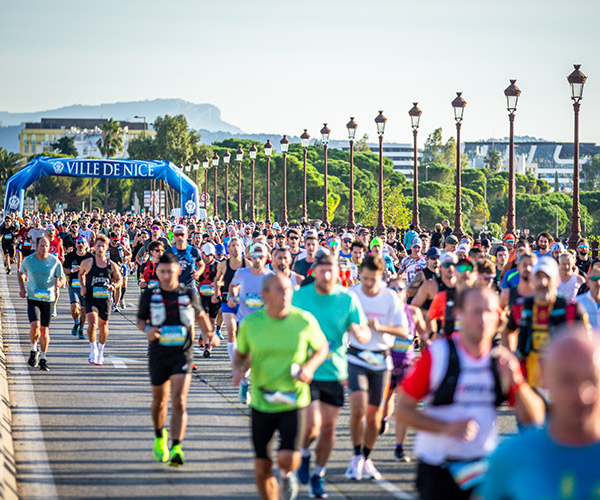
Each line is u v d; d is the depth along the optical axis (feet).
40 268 136.36
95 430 98.12
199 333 180.24
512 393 51.31
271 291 66.03
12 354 151.33
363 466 79.92
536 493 33.65
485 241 175.73
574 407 32.53
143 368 138.82
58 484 77.77
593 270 101.04
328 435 75.15
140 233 290.15
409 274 164.25
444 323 89.76
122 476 80.18
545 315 76.13
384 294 82.48
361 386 79.36
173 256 83.15
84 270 140.67
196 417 104.78
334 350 76.48
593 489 33.19
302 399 66.49
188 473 81.15
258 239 139.23
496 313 50.90
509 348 80.07
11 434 96.27
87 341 167.22
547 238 153.38
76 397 116.26
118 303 225.76
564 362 32.40
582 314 76.13
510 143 285.84
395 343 90.17
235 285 114.73
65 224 406.82
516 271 120.57
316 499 73.15
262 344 65.92
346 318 76.59
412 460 86.07
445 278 92.73
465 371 50.67
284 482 65.82
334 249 150.10
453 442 51.39
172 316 82.79
